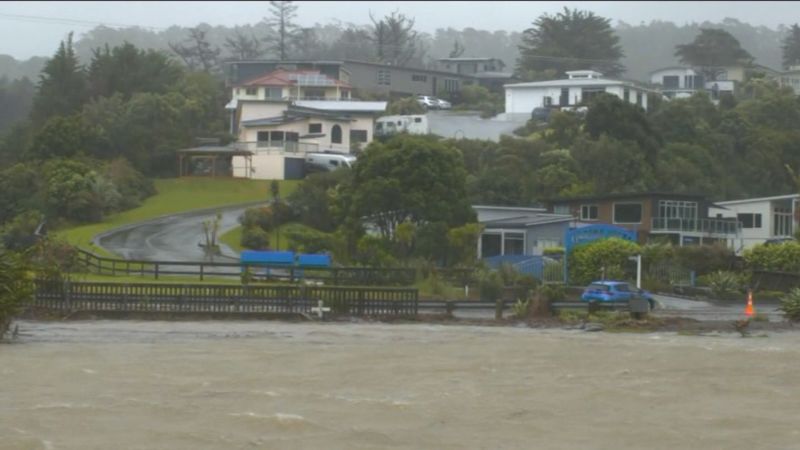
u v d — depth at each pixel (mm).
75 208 108188
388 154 92000
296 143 141375
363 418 30312
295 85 173375
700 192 129750
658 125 147500
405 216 91312
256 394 34000
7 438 27469
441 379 37562
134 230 105500
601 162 127125
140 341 50312
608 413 31453
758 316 69000
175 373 38469
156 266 77688
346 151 151625
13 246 84188
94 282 67312
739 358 44250
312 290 65875
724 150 146375
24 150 130750
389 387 35656
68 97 159000
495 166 128750
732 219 116500
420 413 31078
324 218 106312
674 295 87625
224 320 64250
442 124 167000
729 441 28188
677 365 41781
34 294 58156
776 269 94188
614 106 138250
